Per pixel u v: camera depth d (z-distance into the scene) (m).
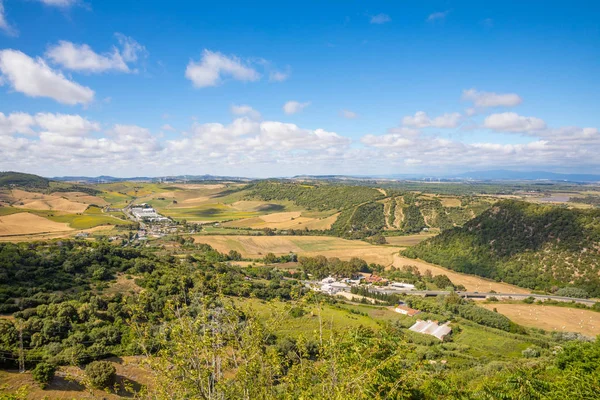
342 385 12.73
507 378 25.28
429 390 22.89
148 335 14.35
